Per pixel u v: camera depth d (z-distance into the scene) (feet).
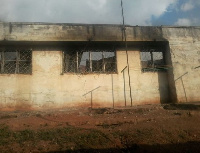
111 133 21.47
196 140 20.18
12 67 40.34
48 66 41.06
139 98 42.55
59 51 42.01
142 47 45.06
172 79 43.06
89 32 41.45
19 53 40.98
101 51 43.60
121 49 44.09
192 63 44.06
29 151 18.16
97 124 25.79
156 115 29.53
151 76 44.06
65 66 41.98
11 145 19.42
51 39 40.11
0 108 38.04
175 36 44.62
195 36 45.68
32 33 39.86
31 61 40.73
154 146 18.81
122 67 43.32
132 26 43.34
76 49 42.60
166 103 42.73
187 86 42.73
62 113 33.63
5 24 39.58
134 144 19.33
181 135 21.11
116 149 18.69
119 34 42.37
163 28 44.47
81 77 41.65
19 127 24.56
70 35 40.73
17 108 38.47
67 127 23.88
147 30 43.70
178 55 43.80
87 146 18.99
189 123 24.68
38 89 39.88
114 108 37.35
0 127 24.22
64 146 19.01
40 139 20.67
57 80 40.75
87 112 35.04
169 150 18.24
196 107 34.76
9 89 39.01
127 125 24.30
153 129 22.34
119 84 42.50
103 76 42.34
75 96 40.68
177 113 30.01
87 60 42.98
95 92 41.45
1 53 40.32
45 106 39.45
